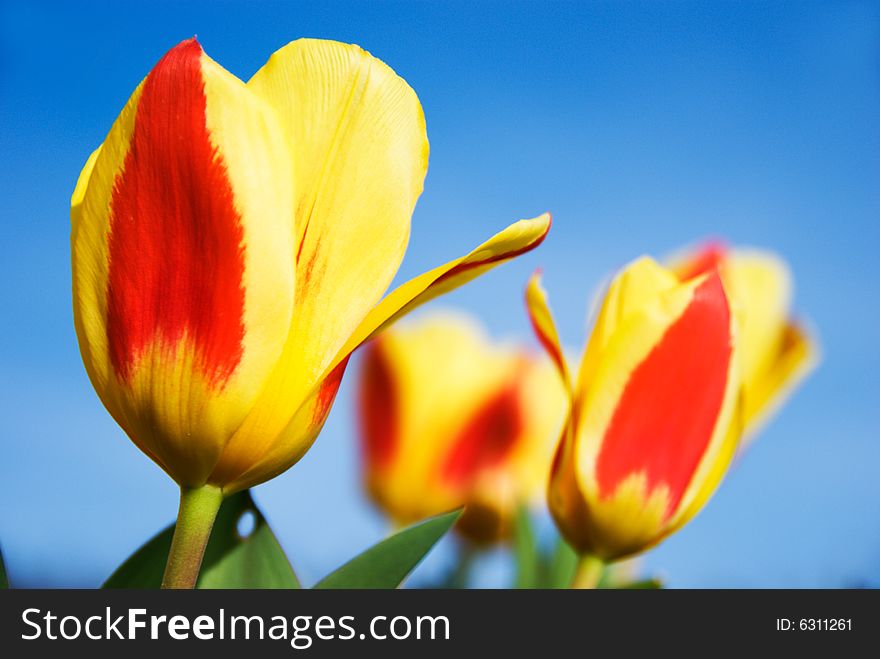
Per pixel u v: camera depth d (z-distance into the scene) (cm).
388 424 55
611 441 37
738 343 37
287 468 30
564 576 44
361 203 30
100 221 29
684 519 38
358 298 30
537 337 38
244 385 30
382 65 30
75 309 30
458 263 30
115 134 29
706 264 47
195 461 30
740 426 38
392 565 33
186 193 29
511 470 56
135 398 30
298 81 30
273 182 29
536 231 31
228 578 34
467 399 55
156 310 29
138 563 33
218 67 29
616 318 37
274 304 29
